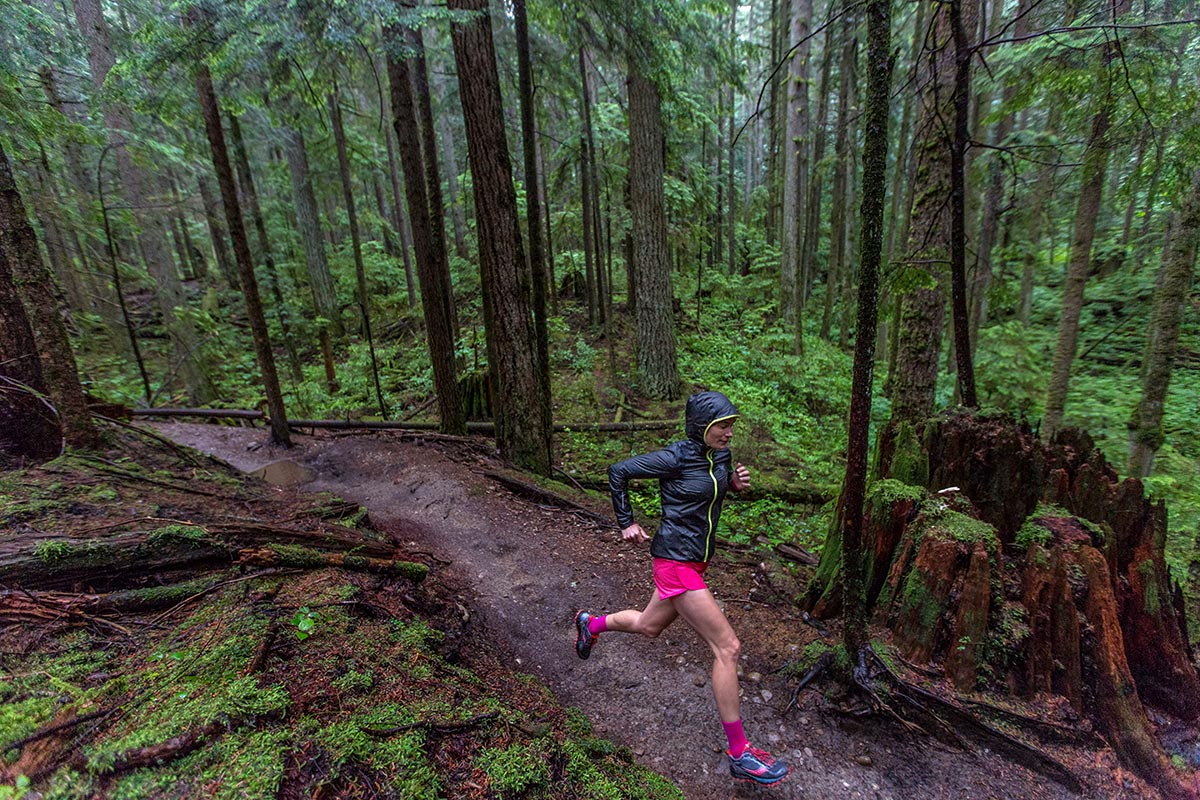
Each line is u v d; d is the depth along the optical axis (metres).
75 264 9.30
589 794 1.98
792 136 13.16
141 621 2.26
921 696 2.78
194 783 1.47
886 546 3.28
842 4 4.57
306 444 6.97
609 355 11.26
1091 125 4.55
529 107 5.44
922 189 5.52
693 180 14.30
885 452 3.69
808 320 15.96
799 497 6.45
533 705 2.68
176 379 11.25
